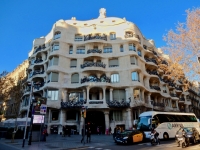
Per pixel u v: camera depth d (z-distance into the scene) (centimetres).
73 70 3350
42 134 1908
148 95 3534
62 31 3559
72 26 3712
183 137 1434
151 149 1335
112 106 2966
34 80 3778
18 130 2292
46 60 3647
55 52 3338
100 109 3005
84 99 3077
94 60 3450
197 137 1666
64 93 3195
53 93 3142
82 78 3272
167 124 2086
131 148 1416
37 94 3556
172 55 1672
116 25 3722
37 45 4269
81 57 3450
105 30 3712
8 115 4638
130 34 3616
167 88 4262
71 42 3553
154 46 4462
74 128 3073
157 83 4006
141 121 2066
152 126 1953
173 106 4459
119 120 3064
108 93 3269
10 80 3522
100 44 3553
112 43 3553
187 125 2270
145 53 3947
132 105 3038
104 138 2259
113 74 3344
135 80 3216
